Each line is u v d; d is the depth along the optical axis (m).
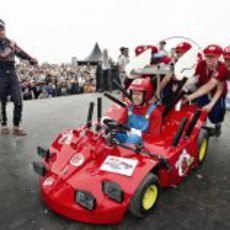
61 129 5.39
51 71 14.20
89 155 2.79
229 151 4.50
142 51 4.37
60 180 2.66
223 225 2.68
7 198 3.04
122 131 2.99
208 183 3.46
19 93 4.79
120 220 2.55
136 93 3.25
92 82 13.98
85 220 2.53
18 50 4.73
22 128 5.39
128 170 2.62
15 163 3.87
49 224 2.62
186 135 3.33
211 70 4.23
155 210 2.86
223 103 4.52
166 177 3.00
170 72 3.67
